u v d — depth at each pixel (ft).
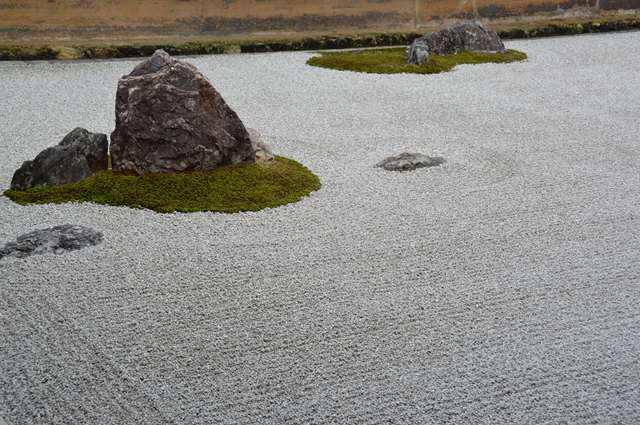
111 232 24.03
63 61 51.03
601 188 28.12
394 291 20.53
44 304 19.70
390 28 62.18
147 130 27.63
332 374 16.94
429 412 15.72
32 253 22.38
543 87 44.27
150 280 21.01
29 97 41.04
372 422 15.42
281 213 25.63
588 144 33.37
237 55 54.08
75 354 17.60
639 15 69.10
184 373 16.96
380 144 33.47
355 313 19.42
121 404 15.94
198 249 22.94
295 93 42.75
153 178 27.55
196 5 57.21
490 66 49.93
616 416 15.60
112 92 42.52
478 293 20.43
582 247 23.21
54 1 53.93
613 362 17.38
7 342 18.01
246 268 21.75
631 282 21.08
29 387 16.43
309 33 59.36
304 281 21.03
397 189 28.02
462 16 63.98
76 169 27.73
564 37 62.08
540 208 26.22
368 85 44.68
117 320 18.99
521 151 32.40
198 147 27.89
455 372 17.01
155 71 28.19
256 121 36.94
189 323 18.90
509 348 17.90
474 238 23.82
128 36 55.98
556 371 17.03
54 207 25.90
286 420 15.49
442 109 39.32
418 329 18.69
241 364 17.30
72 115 37.70
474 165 30.63
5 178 28.73
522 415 15.62
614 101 41.06
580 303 19.94
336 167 30.40
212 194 26.71
